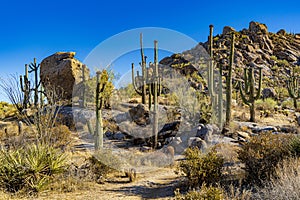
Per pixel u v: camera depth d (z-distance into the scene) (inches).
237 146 398.0
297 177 186.7
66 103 571.2
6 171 244.5
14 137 369.4
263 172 233.5
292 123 622.2
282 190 175.6
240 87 654.5
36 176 248.5
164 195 235.6
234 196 191.6
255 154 241.4
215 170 249.0
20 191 234.4
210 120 536.1
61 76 724.0
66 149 368.2
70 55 779.4
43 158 260.8
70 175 275.0
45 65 780.6
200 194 179.9
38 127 351.3
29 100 392.8
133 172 319.3
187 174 251.1
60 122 504.7
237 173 261.1
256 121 632.4
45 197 229.5
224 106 614.9
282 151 248.4
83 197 232.4
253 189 211.9
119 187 270.1
